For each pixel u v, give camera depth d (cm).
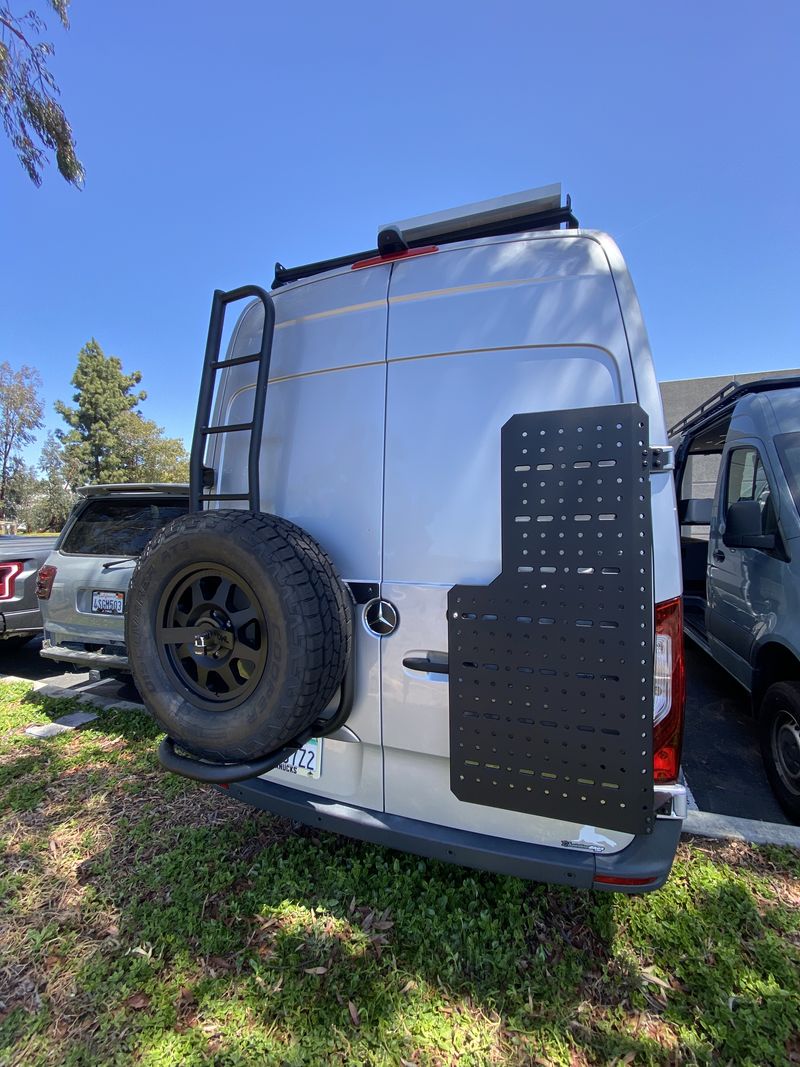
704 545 651
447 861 190
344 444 213
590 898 221
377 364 208
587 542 165
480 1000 181
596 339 180
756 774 346
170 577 205
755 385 419
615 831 171
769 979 185
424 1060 163
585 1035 169
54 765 356
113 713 448
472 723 182
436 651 193
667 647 173
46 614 468
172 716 202
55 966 200
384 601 201
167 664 208
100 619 442
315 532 217
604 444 163
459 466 193
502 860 181
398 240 205
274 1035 171
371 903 223
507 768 178
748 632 357
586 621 166
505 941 203
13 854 263
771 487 331
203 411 236
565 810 170
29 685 539
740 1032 167
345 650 198
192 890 234
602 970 191
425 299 202
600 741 165
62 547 477
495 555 187
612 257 183
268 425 233
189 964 197
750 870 237
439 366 198
